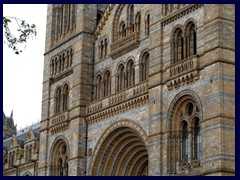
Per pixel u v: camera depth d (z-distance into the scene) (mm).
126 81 70750
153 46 64125
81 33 78438
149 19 67938
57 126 80062
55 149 80812
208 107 54438
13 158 108375
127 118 67375
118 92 69562
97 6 80812
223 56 54281
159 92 61656
